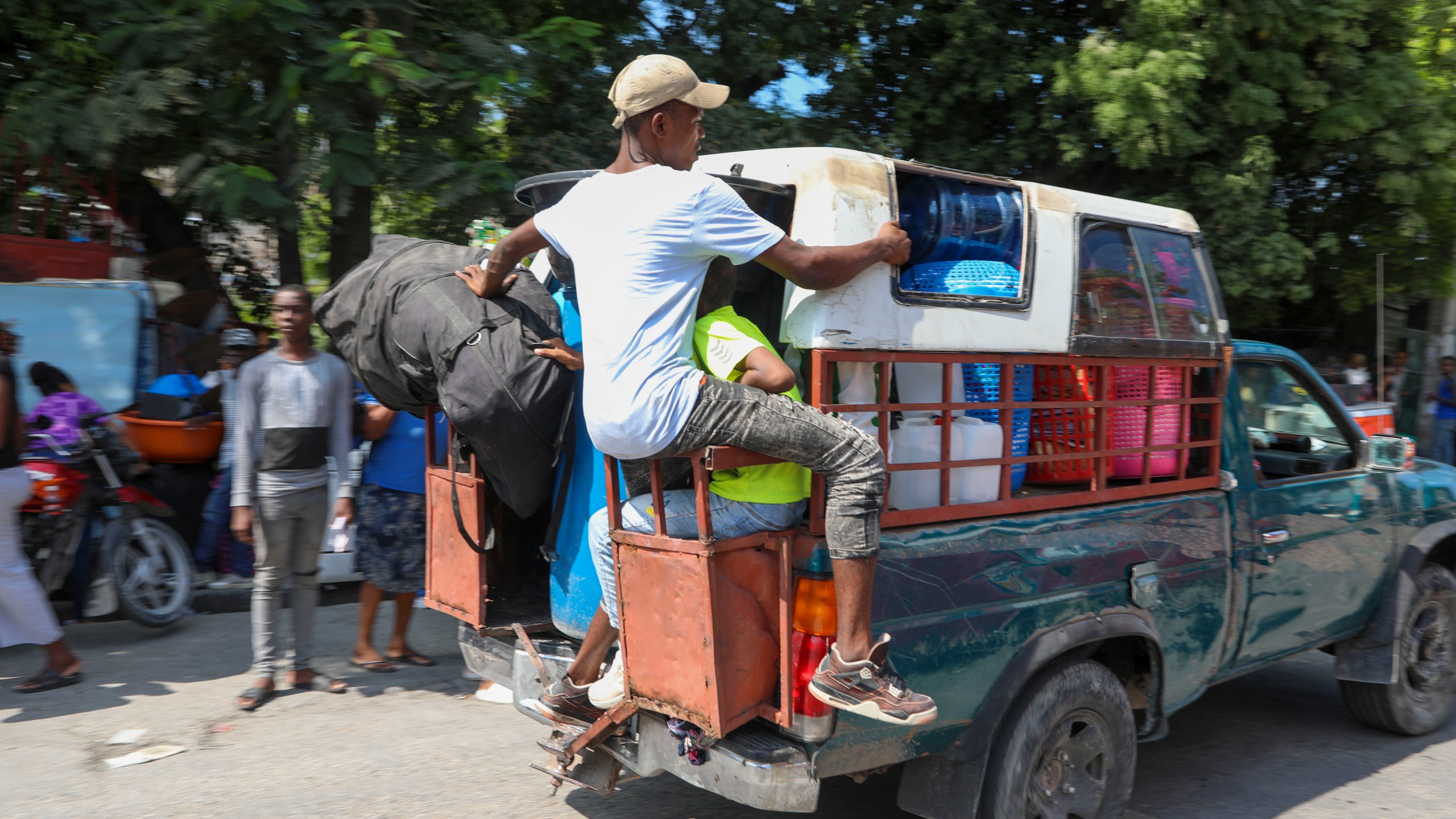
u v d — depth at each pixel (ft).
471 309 10.02
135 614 19.24
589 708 10.25
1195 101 28.84
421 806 12.69
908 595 9.43
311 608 16.69
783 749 8.79
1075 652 11.20
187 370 22.17
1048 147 31.83
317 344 32.37
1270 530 13.60
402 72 19.51
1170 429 12.53
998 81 30.99
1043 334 10.62
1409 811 13.43
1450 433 38.91
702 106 8.84
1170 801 13.62
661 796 13.25
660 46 30.22
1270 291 31.58
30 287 21.24
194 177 20.92
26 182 24.44
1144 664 12.14
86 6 21.83
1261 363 14.35
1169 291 12.41
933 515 9.81
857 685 8.50
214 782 13.21
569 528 10.57
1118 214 11.75
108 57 22.25
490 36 24.45
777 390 8.50
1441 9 30.58
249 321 31.91
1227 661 13.28
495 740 14.92
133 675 17.38
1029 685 10.59
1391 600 15.53
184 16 20.30
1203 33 28.12
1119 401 11.55
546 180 9.80
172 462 21.54
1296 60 29.48
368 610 17.81
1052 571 10.70
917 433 9.82
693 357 8.86
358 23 21.33
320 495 16.17
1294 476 14.71
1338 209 36.32
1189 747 15.71
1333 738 16.24
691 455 8.32
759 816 12.71
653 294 8.30
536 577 12.54
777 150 9.53
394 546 17.19
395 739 14.84
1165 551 12.04
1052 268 10.78
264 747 14.42
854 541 8.38
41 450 18.24
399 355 10.72
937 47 33.17
